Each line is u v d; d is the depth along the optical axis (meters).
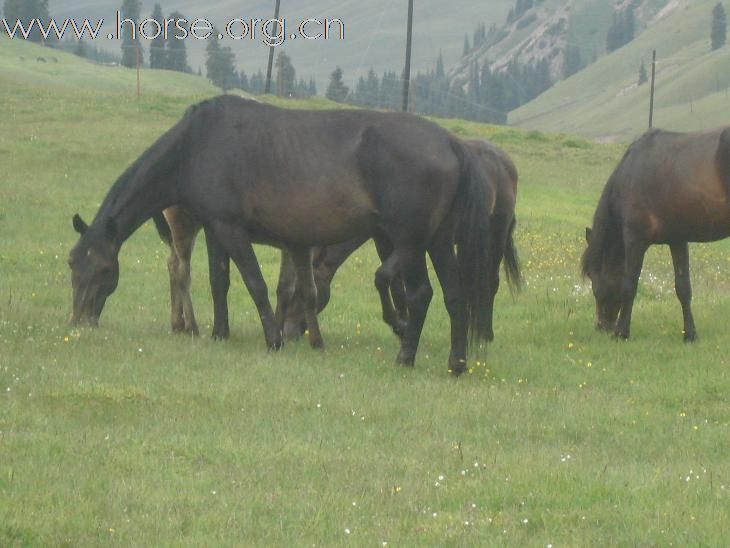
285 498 9.40
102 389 12.33
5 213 29.62
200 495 9.37
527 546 8.62
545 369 15.76
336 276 24.47
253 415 12.02
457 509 9.43
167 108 53.62
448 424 12.27
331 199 15.05
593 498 9.79
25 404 11.74
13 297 20.34
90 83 88.06
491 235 18.59
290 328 17.34
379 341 17.80
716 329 18.55
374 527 8.86
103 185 34.53
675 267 17.83
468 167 14.76
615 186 17.89
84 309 16.42
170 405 12.16
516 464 10.76
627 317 17.97
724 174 16.41
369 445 11.19
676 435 12.29
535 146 55.00
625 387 14.85
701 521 9.23
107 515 8.80
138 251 26.78
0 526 8.34
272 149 15.30
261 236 15.97
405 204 14.60
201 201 15.84
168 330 17.36
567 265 26.88
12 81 74.81
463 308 14.90
